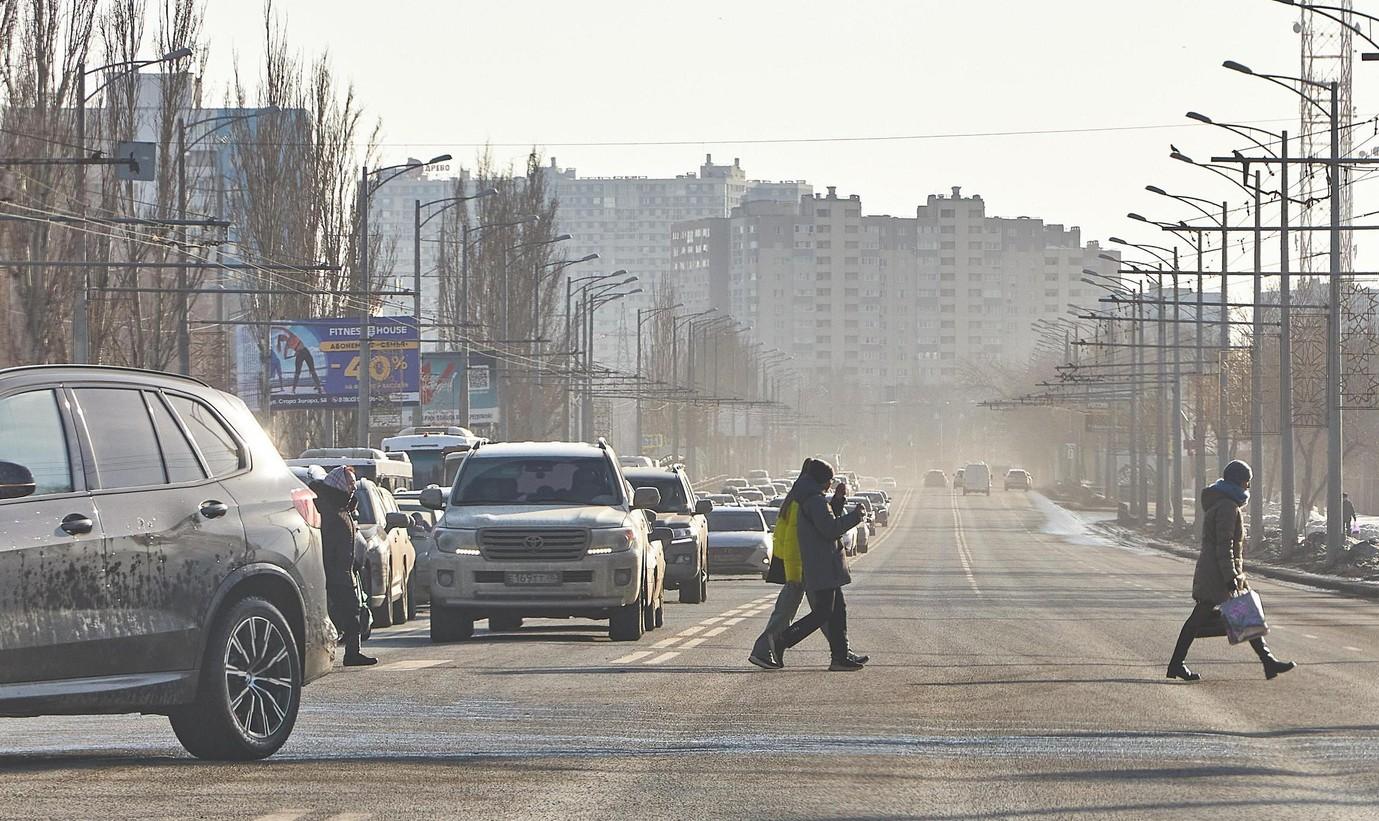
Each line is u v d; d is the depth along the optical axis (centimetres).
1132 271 13362
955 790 2111
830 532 3944
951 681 3662
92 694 2053
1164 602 7606
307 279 13962
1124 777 2242
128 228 10631
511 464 5047
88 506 2084
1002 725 2805
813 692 3362
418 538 7156
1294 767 2372
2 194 9200
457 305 18500
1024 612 6719
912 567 12112
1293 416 12700
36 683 1997
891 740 2586
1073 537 19475
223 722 2225
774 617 3984
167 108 11388
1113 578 10388
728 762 2322
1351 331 13300
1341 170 11375
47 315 9412
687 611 6700
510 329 18638
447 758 2330
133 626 2108
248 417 2423
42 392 2103
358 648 3938
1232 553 3769
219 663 2223
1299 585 10031
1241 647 4812
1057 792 2109
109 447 2150
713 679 3650
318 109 14062
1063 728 2777
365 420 12075
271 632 2327
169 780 2095
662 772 2227
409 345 14125
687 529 7369
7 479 1997
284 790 2031
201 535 2216
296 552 2381
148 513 2155
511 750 2430
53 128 9444
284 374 14412
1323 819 1958
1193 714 3031
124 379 2219
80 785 2047
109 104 10819
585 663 4053
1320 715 3039
